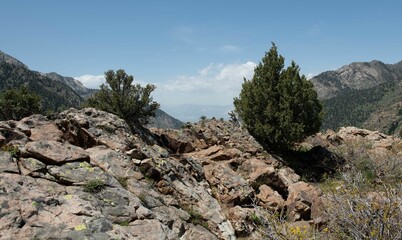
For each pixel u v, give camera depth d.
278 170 23.14
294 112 27.58
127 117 29.34
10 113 44.19
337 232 7.67
